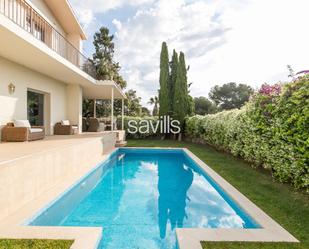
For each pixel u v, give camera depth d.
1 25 5.18
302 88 4.08
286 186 4.90
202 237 2.76
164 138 17.64
